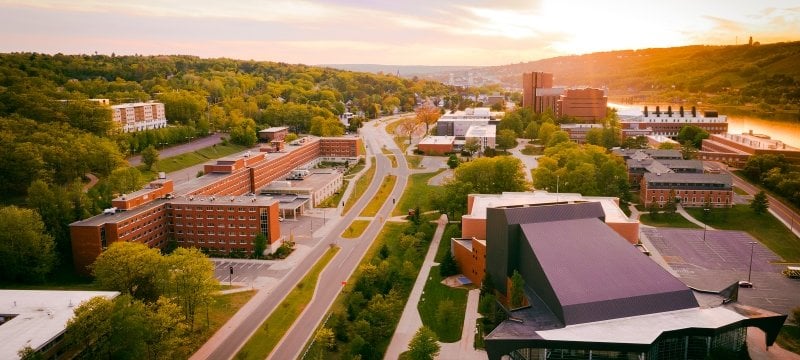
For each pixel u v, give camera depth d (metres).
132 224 159.88
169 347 105.19
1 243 143.25
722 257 169.38
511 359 111.00
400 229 199.88
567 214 138.00
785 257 169.62
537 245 125.25
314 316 131.38
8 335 101.81
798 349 115.00
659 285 117.81
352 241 186.50
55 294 120.31
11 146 196.12
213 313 131.75
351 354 108.44
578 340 102.56
